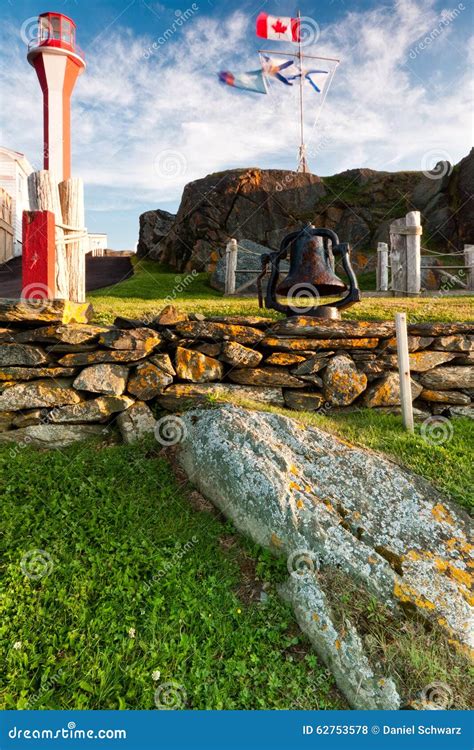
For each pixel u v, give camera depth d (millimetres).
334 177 18578
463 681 3168
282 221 17125
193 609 3596
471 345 6227
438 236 16328
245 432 4773
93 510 4395
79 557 3936
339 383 6008
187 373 5781
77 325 5742
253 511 4199
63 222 6762
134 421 5500
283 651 3424
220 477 4527
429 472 4875
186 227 17609
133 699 3070
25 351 5551
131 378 5684
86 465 5031
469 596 3715
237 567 4016
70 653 3250
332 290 6375
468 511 4516
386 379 6062
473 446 5297
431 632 3400
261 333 6023
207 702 3070
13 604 3514
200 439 4926
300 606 3574
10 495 4508
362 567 3725
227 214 17016
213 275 13188
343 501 4379
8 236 22891
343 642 3293
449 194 16688
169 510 4578
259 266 13547
